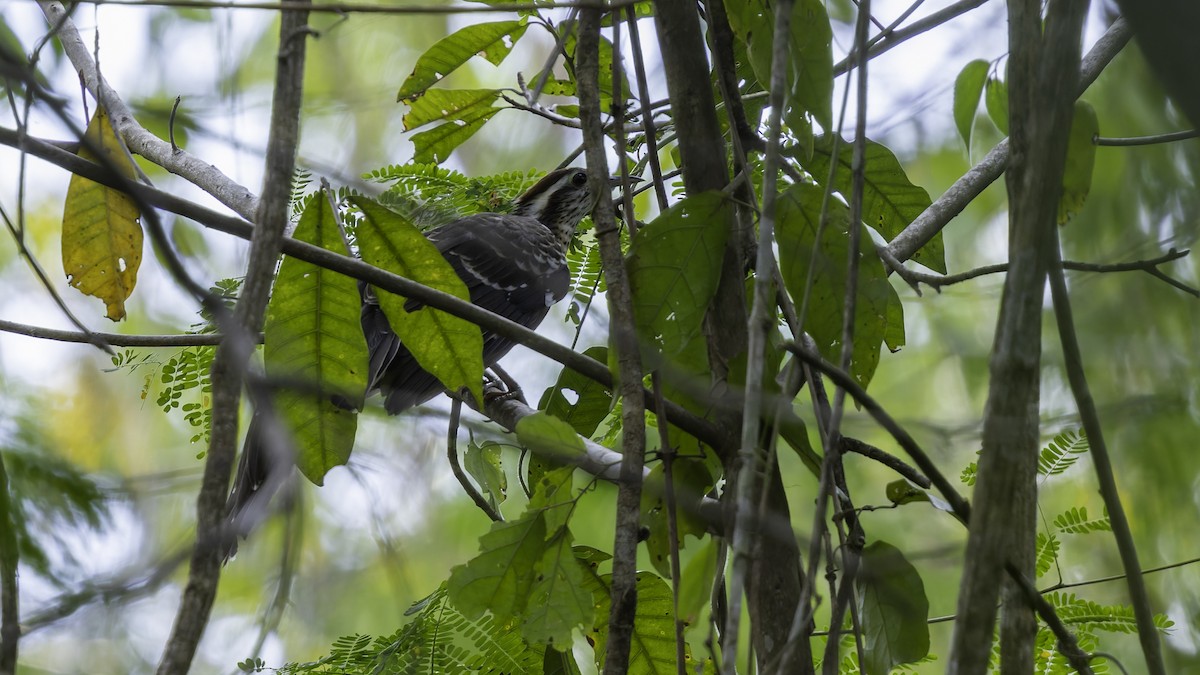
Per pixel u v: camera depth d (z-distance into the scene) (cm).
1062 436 627
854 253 425
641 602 552
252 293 360
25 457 516
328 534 1045
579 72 490
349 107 1191
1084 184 514
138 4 432
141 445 1194
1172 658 869
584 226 886
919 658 479
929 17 656
